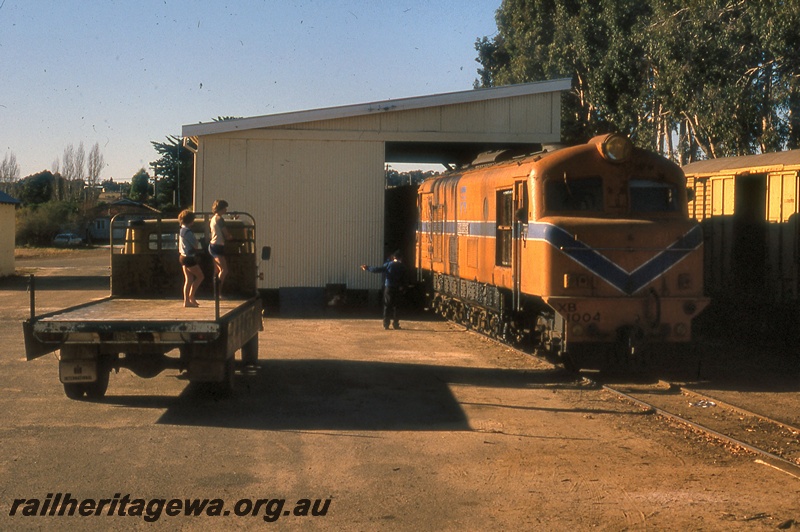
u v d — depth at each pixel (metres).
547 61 36.38
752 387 12.15
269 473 7.49
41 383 11.91
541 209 12.64
